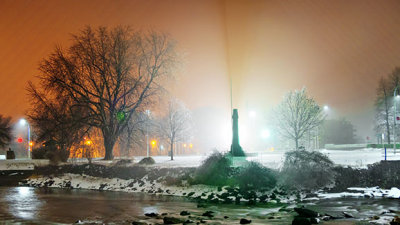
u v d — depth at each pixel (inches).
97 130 2095.2
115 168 1344.7
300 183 992.9
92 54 2010.3
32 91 1971.0
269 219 684.7
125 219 711.7
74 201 944.9
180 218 707.4
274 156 2003.0
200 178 1082.1
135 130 2074.3
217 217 713.6
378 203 818.2
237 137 1354.6
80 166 1445.6
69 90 1953.7
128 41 2074.3
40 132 1995.6
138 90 2066.9
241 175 1021.8
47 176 1408.7
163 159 2224.4
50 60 1982.0
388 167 1130.7
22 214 770.8
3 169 1643.7
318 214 697.0
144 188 1131.3
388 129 3029.0
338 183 1007.0
